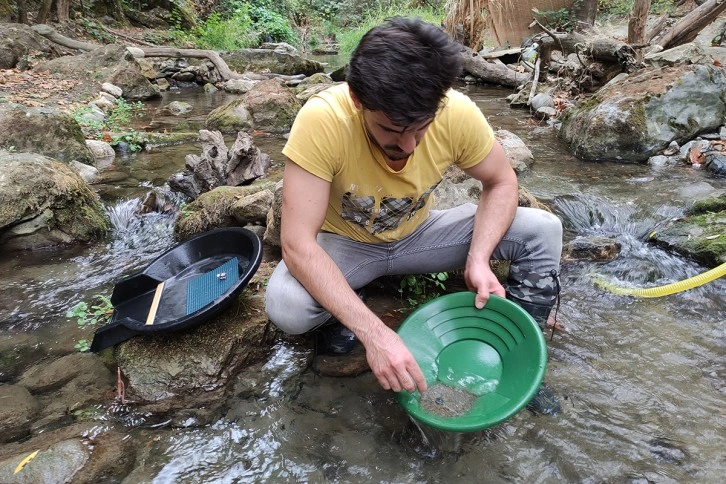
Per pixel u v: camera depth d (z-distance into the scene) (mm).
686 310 2143
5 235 2752
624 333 1996
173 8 11750
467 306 1572
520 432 1534
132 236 3047
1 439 1531
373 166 1443
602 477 1391
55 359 1903
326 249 1686
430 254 1790
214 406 1655
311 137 1380
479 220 1689
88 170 3736
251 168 3473
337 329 1806
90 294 2375
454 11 9086
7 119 3738
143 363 1718
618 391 1691
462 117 1502
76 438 1518
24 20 8398
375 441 1525
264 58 9109
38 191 2824
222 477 1416
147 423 1600
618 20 11609
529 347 1401
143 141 4602
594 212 3033
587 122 4066
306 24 16391
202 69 8430
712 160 3625
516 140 3891
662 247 2699
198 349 1751
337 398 1692
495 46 10172
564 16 9117
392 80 1067
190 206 3035
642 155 3906
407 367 1309
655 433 1526
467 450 1480
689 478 1379
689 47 5199
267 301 1638
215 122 5328
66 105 5691
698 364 1816
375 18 14812
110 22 10445
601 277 2418
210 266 2059
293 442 1528
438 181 1591
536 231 1717
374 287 2281
